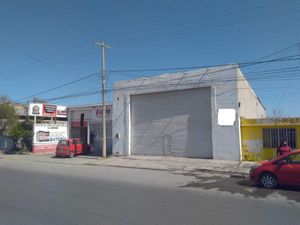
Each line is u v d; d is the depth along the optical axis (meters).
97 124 37.47
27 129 37.69
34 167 23.50
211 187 14.13
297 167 13.30
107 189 13.55
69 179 16.69
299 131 22.03
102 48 29.14
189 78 26.19
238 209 9.88
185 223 8.28
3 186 14.41
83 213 9.34
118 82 30.64
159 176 17.89
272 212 9.52
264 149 23.12
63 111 40.94
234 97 24.00
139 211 9.58
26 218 8.78
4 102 41.91
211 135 25.25
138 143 29.38
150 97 28.86
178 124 27.05
